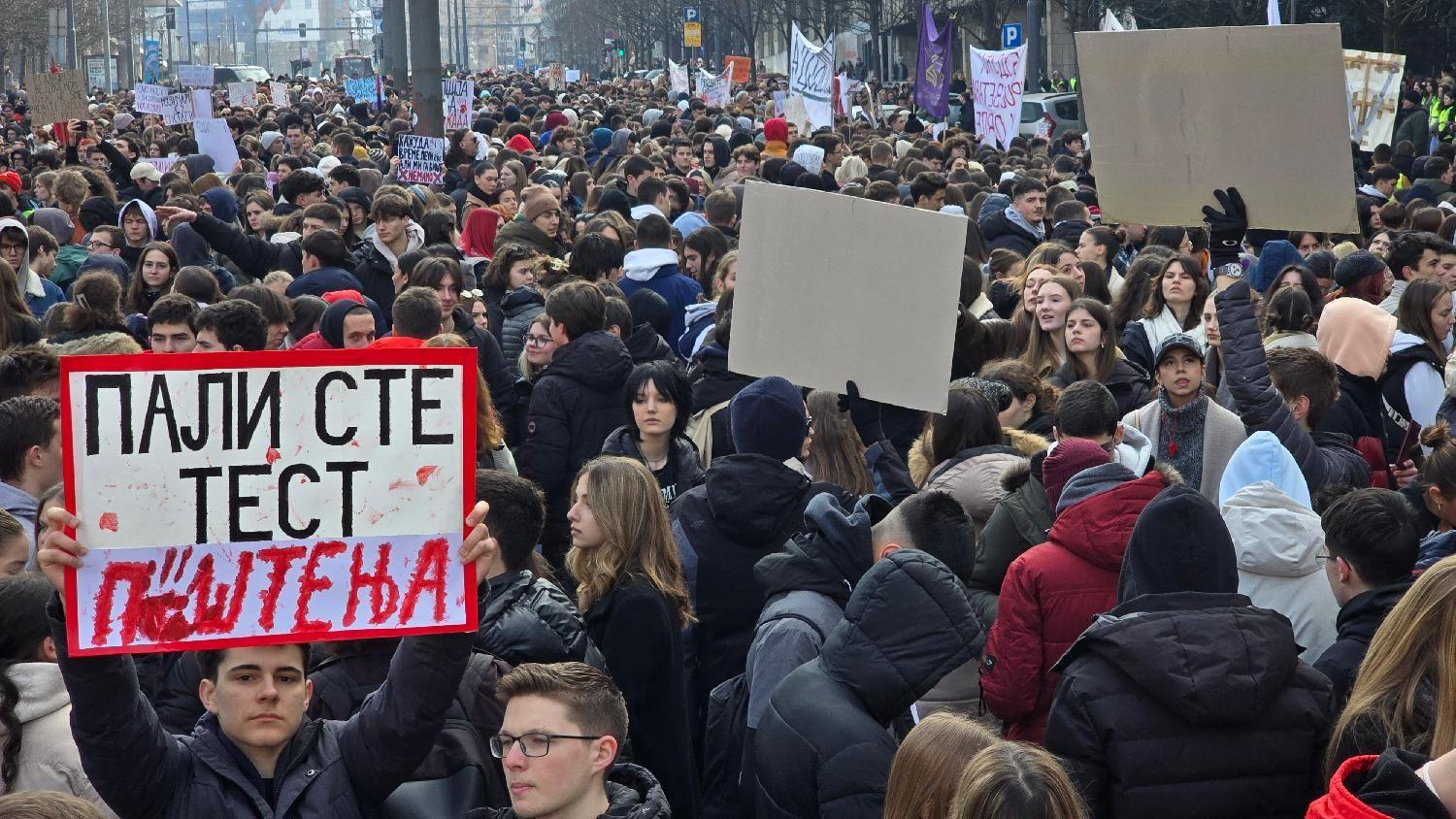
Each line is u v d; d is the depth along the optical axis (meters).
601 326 6.96
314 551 3.04
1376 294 8.21
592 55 121.25
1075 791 2.83
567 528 6.86
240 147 21.86
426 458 3.08
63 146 20.19
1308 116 5.52
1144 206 5.92
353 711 3.84
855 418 6.15
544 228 11.32
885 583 3.61
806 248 6.01
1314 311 8.15
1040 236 12.10
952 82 41.59
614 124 26.73
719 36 76.56
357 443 3.05
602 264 9.20
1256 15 34.62
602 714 3.27
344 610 3.06
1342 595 4.12
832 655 3.65
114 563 2.95
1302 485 4.79
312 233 9.68
